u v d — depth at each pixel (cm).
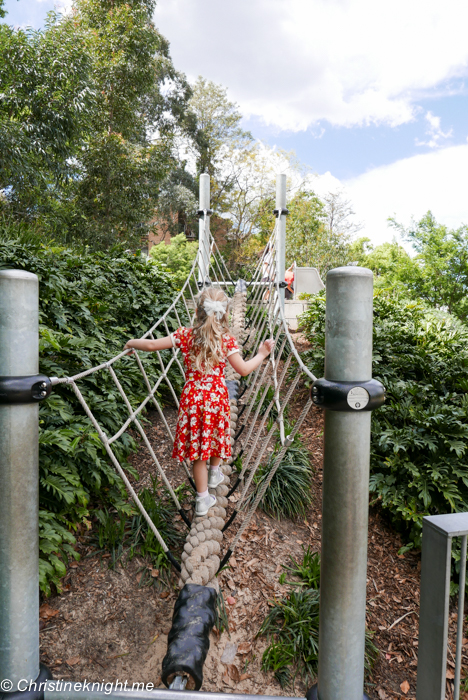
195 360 244
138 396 382
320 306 712
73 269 467
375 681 222
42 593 223
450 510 337
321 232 1942
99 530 260
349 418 113
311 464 393
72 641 203
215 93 2764
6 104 891
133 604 227
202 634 156
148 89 1488
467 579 293
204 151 2681
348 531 115
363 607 119
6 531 116
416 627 258
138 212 1462
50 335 296
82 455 270
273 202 2767
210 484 260
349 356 113
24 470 117
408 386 450
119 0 1453
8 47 866
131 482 323
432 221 1766
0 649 118
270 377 458
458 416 378
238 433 380
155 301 557
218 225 2778
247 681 202
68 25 979
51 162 968
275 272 681
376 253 3212
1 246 397
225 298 250
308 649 216
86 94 952
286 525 320
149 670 196
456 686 121
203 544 216
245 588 254
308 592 249
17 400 113
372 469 374
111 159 1372
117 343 423
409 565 310
